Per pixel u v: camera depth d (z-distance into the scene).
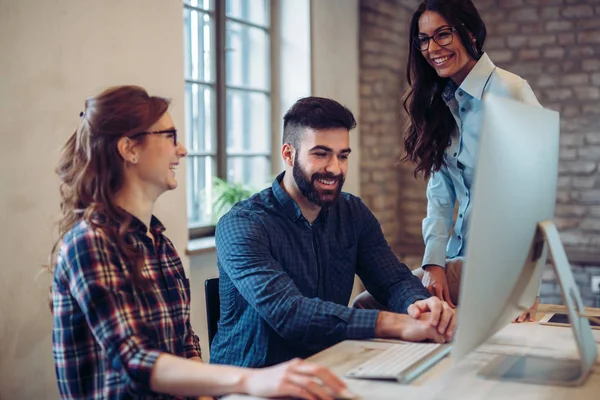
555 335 1.87
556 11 5.23
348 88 5.22
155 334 1.58
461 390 1.39
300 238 2.14
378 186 5.41
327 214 2.19
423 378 1.47
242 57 4.64
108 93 1.60
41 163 2.88
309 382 1.30
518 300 1.58
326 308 1.84
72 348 1.51
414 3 5.57
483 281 1.33
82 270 1.47
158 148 1.61
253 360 2.05
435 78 2.42
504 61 5.38
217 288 2.28
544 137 1.54
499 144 1.28
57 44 2.95
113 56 3.21
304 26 4.78
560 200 5.29
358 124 5.34
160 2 3.46
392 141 5.52
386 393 1.37
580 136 5.22
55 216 2.94
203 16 4.32
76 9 3.03
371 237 2.29
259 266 1.95
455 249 2.54
